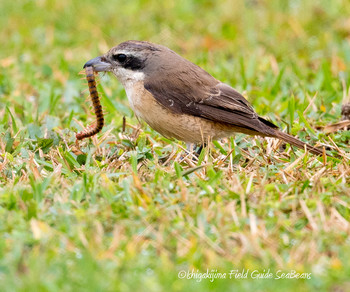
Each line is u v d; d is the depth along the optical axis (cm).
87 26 1958
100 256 804
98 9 2066
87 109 1424
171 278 769
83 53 1789
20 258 791
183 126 1182
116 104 1444
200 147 1228
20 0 2091
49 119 1330
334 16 1958
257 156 1142
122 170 1084
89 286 741
